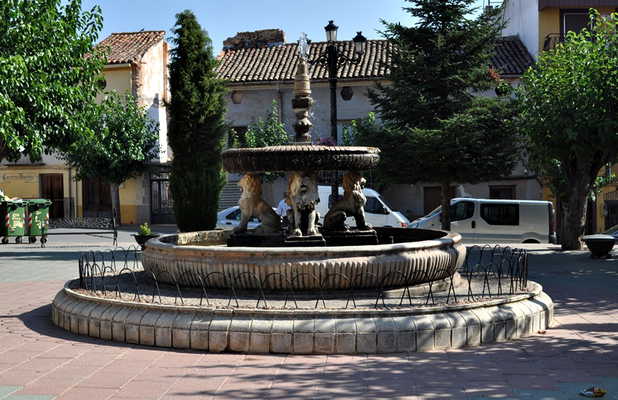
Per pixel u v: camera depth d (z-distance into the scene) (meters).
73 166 30.31
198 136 17.88
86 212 33.66
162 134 35.84
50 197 33.94
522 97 18.91
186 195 17.80
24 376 5.84
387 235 11.72
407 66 19.72
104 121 27.34
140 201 32.62
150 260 8.83
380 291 7.83
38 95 15.27
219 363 6.19
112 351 6.69
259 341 6.51
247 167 9.07
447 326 6.72
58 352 6.68
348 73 29.42
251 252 7.72
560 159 18.08
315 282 7.66
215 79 18.45
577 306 9.68
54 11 16.42
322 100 30.17
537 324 7.67
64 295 8.34
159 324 6.82
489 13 20.08
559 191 20.44
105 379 5.73
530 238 21.70
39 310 9.30
